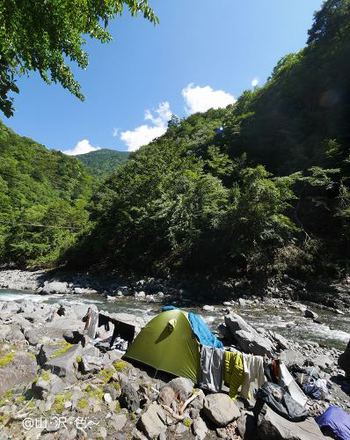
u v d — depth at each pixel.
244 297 20.81
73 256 36.47
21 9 3.51
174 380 5.70
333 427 5.21
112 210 36.16
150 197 32.53
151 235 31.06
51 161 137.88
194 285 23.47
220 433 4.85
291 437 4.51
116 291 24.27
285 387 5.94
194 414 5.09
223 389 6.24
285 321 15.59
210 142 52.53
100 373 5.61
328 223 26.03
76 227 50.34
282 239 22.86
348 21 45.53
